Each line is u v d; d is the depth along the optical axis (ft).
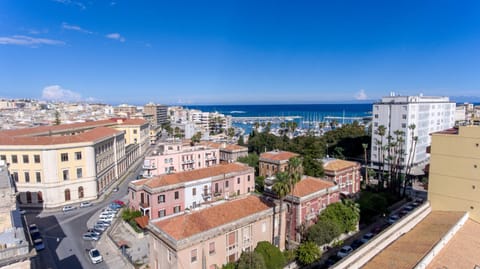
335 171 232.53
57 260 146.30
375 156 347.36
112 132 305.12
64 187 228.84
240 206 143.43
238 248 132.57
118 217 201.77
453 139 119.44
